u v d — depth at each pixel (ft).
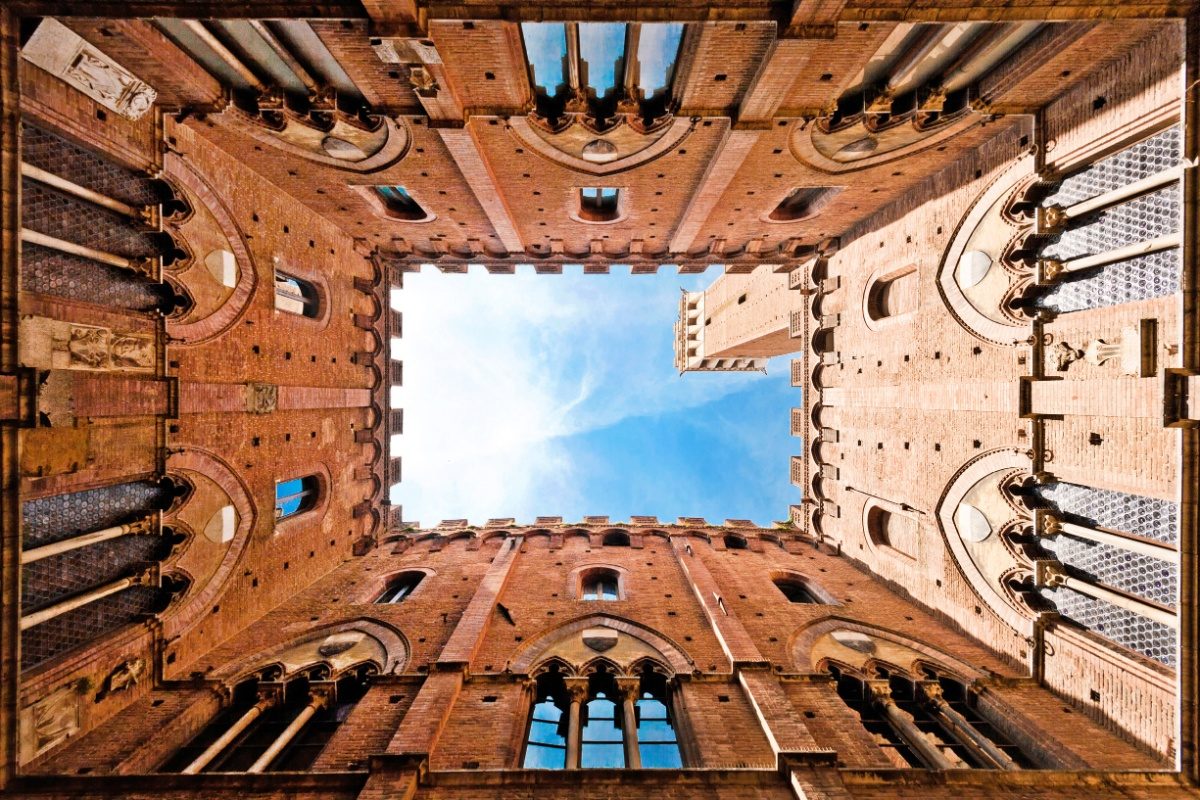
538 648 42.93
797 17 28.86
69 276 33.01
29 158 31.27
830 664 44.24
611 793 27.17
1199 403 27.25
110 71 33.60
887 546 60.95
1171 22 29.58
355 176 50.62
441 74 35.68
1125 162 35.29
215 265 42.98
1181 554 28.43
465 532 73.82
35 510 31.71
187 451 39.68
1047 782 28.04
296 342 54.19
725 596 54.34
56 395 29.27
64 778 27.53
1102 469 35.19
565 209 60.08
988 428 44.52
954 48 37.81
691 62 36.52
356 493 67.41
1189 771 28.27
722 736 32.81
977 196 46.26
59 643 33.06
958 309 48.29
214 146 43.50
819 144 46.34
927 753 35.68
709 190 53.21
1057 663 39.47
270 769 33.47
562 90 42.91
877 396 60.64
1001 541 43.75
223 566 44.39
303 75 39.17
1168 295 31.86
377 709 35.91
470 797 27.20
